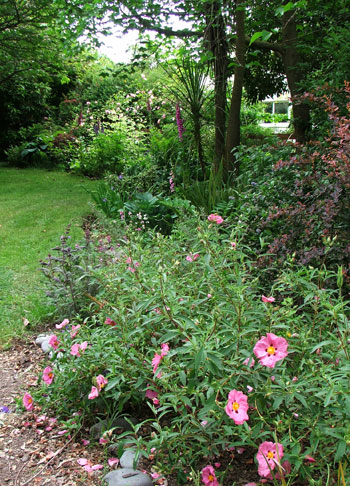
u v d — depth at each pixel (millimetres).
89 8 6164
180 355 2016
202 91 6473
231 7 6273
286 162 3615
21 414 2338
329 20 6215
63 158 11664
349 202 2898
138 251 2766
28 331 3299
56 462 1987
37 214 6707
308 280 2244
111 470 1919
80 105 13711
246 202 3895
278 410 1850
